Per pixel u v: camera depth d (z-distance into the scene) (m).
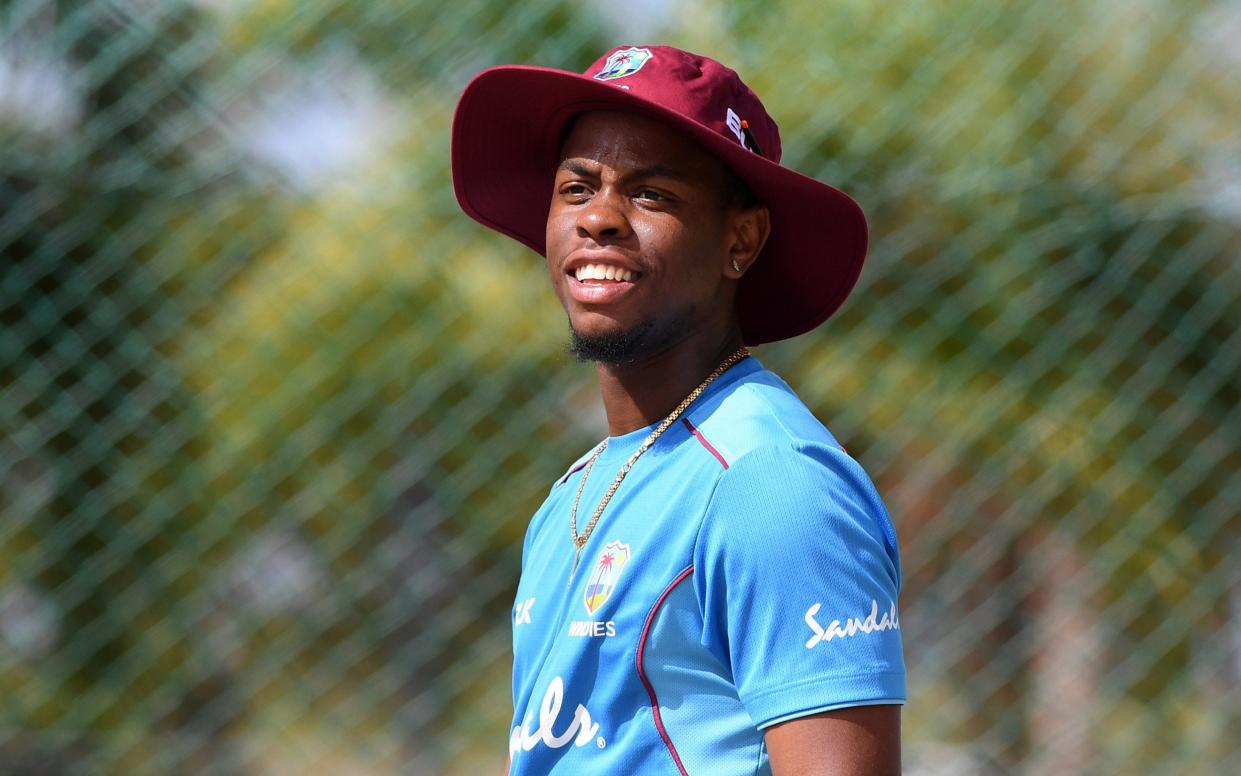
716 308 6.52
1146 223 18.70
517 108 7.04
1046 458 18.94
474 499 17.92
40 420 16.30
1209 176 19.61
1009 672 18.08
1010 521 18.55
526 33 19.28
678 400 6.41
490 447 18.12
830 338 19.12
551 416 18.55
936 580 18.84
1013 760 17.88
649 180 6.28
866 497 5.69
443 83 19.38
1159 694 18.28
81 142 16.66
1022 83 19.45
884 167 18.86
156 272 17.30
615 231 6.25
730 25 19.80
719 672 5.57
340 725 16.98
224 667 17.00
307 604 17.44
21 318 16.41
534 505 18.11
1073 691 18.36
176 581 16.95
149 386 17.02
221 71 18.08
